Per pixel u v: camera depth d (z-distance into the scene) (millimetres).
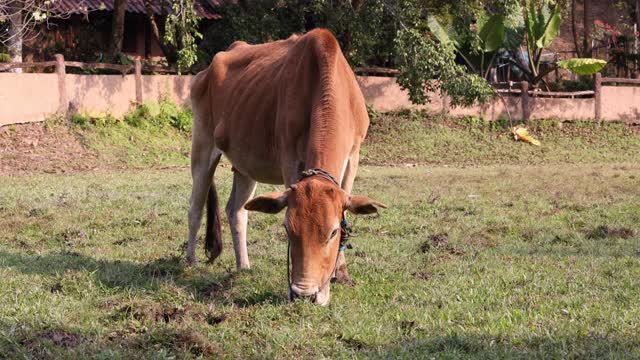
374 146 22547
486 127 24250
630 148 23328
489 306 5766
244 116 6879
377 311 5641
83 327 5113
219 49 25484
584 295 6074
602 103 25125
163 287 6141
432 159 21656
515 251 8234
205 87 7695
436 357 4586
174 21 20281
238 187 7398
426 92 24281
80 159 18719
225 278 6605
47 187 13609
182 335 4812
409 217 10547
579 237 9023
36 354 4578
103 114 21156
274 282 6520
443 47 20719
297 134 6160
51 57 24844
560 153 22453
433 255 7871
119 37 23141
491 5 24016
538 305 5781
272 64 6883
